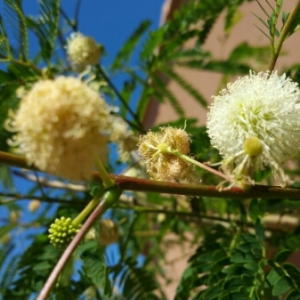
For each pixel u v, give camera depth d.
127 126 0.21
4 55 0.19
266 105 0.13
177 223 0.25
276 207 0.17
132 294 0.19
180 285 0.16
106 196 0.11
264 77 0.14
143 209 0.21
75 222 0.12
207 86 0.39
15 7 0.17
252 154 0.11
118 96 0.22
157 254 0.29
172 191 0.12
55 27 0.19
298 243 0.17
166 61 0.23
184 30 0.22
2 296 0.17
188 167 0.12
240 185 0.12
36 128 0.09
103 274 0.15
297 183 0.15
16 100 0.19
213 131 0.13
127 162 0.21
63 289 0.17
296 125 0.12
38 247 0.17
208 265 0.16
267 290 0.14
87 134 0.09
